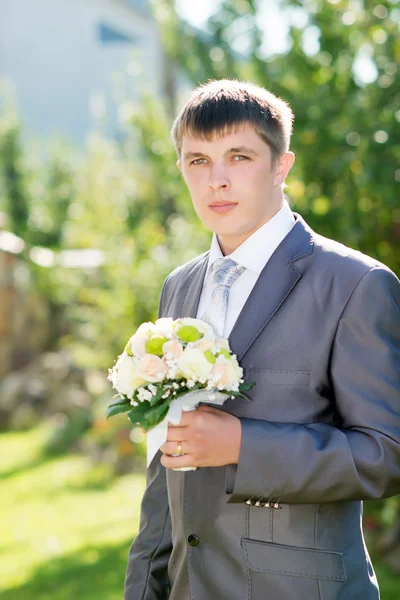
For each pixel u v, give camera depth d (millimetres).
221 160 1871
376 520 5062
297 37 5191
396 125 4621
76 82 23281
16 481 7797
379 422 1744
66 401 10180
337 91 5020
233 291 1986
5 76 23609
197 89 2000
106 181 10180
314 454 1718
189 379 1725
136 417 1736
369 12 4973
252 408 1845
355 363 1780
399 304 1853
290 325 1854
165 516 2150
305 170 4980
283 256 1927
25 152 15133
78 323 11250
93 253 11617
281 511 1809
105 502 6859
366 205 5000
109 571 5043
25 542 5816
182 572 1951
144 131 7176
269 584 1790
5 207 14172
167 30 7453
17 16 23703
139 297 7379
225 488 1838
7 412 10547
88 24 23250
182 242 6859
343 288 1826
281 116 1942
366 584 1854
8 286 11500
